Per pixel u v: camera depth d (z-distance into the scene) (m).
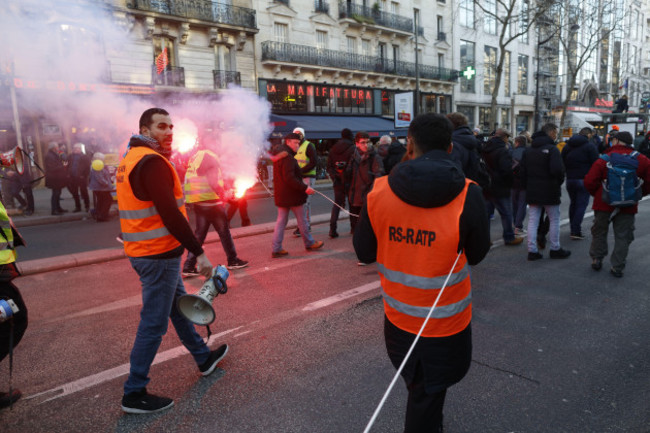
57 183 10.27
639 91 50.12
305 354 3.23
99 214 9.84
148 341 2.53
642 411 2.50
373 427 2.38
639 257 5.60
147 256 2.45
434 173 1.61
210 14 18.45
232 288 4.76
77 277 5.42
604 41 44.78
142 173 2.32
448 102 31.58
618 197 4.55
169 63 17.31
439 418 1.78
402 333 1.80
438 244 1.65
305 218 6.27
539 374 2.90
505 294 4.39
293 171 5.83
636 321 3.70
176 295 2.82
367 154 6.32
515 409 2.53
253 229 7.86
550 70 39.84
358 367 3.03
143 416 2.54
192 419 2.50
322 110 23.72
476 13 33.06
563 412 2.50
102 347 3.46
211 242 7.10
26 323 2.61
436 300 1.68
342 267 5.49
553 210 5.50
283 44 21.61
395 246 1.75
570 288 4.53
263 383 2.85
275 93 21.59
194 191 5.19
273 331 3.64
